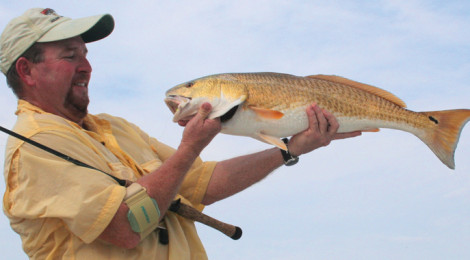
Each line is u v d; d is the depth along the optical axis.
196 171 1.92
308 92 1.84
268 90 1.81
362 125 1.88
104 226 1.58
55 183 1.59
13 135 1.59
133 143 1.85
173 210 1.76
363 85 1.89
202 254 1.80
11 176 1.62
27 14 1.79
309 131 1.83
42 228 1.63
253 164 1.91
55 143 1.64
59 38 1.75
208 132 1.69
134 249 1.65
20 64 1.76
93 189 1.59
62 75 1.77
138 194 1.62
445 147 1.88
